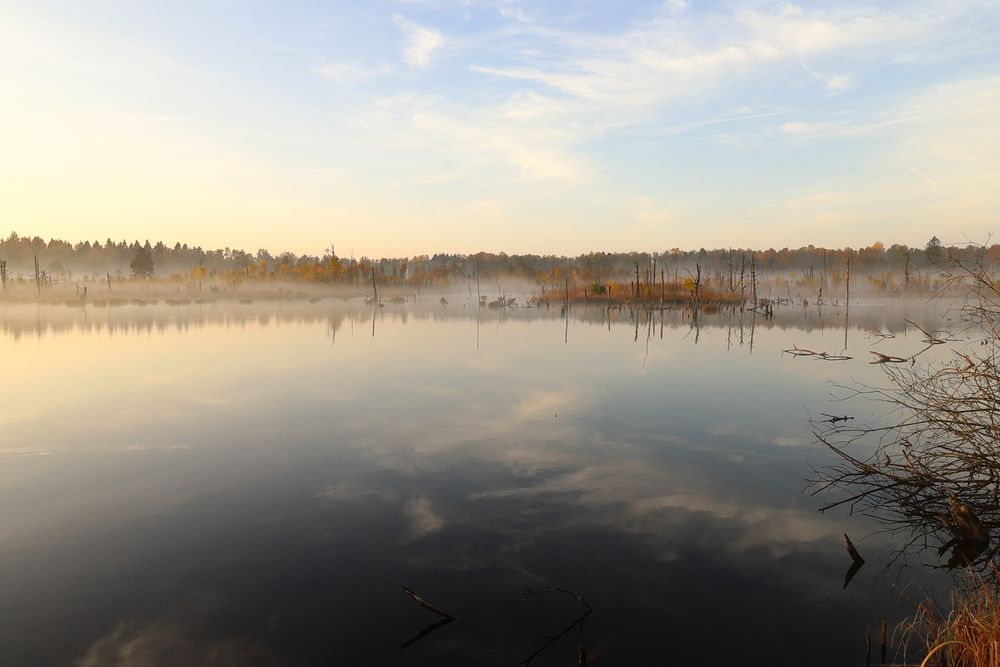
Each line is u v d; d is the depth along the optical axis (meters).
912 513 9.36
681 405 17.27
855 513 9.34
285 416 15.89
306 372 23.80
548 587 7.00
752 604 6.66
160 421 15.34
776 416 15.89
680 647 5.86
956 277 9.53
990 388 9.55
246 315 66.06
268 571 7.36
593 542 8.20
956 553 8.00
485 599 6.73
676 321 56.72
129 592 6.87
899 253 157.25
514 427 14.65
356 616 6.37
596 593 6.87
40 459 12.09
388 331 44.28
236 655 5.71
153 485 10.48
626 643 5.92
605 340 37.09
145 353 30.31
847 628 6.23
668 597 6.81
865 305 89.38
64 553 7.85
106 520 8.92
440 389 19.94
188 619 6.30
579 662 5.58
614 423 15.06
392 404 17.45
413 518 9.00
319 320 57.66
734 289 91.19
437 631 6.10
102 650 5.77
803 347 32.41
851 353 29.41
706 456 12.23
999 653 5.09
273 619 6.31
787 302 91.81
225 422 15.22
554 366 25.44
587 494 10.05
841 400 17.81
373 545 8.09
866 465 10.54
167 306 90.50
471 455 12.27
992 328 9.42
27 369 24.81
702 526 8.76
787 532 8.62
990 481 9.40
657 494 10.05
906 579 7.25
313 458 12.08
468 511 9.28
